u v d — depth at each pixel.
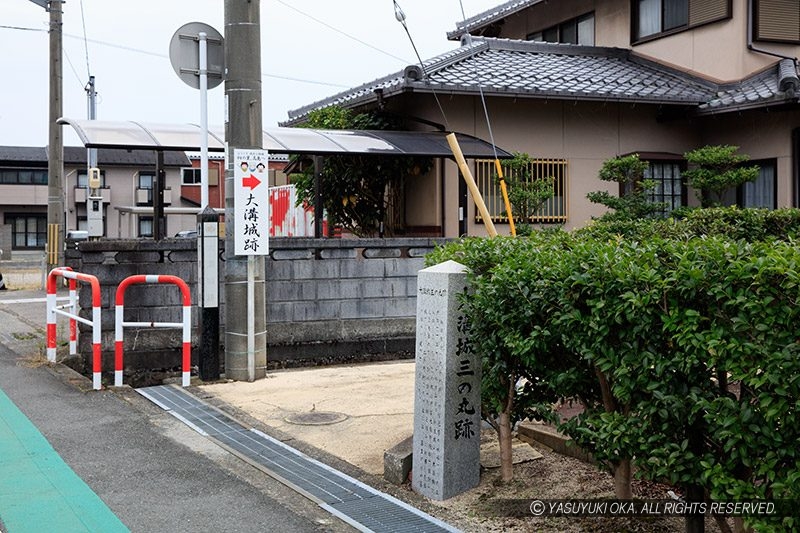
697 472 3.72
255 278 8.60
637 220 11.05
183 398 7.72
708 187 12.34
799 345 3.16
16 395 7.80
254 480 5.43
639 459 3.96
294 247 9.65
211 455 5.97
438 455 5.03
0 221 45.25
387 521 4.70
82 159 42.84
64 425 6.74
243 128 8.55
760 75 13.59
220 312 9.48
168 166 43.28
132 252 8.95
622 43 16.06
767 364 3.24
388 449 5.66
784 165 13.01
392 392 7.93
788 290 3.16
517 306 4.55
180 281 8.17
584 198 13.48
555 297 4.25
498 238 5.46
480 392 5.18
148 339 9.04
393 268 10.17
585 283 4.00
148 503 4.96
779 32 13.84
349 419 6.92
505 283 4.57
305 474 5.55
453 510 4.88
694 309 3.57
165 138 9.31
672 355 3.75
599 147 13.59
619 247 4.32
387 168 12.52
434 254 5.91
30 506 4.88
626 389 3.90
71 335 9.58
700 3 14.38
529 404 5.16
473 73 12.91
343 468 5.69
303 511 4.86
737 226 8.78
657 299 3.63
